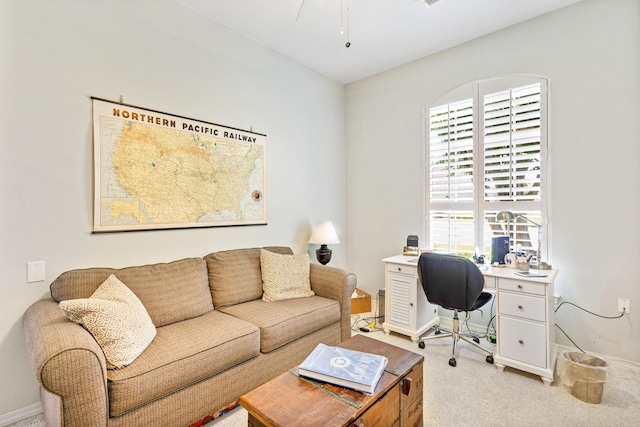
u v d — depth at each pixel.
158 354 1.58
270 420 1.11
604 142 2.35
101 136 2.05
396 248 3.59
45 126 1.85
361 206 3.90
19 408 1.78
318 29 2.79
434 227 3.25
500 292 2.29
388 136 3.63
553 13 2.55
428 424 1.72
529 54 2.66
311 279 2.80
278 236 3.21
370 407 1.21
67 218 1.93
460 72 3.05
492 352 2.42
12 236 1.75
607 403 1.89
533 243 2.62
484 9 2.51
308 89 3.53
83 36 1.98
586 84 2.41
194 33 2.53
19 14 1.76
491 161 2.85
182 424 1.59
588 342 2.43
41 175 1.84
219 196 2.70
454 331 2.55
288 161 3.31
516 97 2.72
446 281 2.41
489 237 2.87
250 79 2.94
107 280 1.82
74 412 1.24
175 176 2.41
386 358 1.51
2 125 1.71
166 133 2.36
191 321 2.05
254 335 1.92
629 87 2.25
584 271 2.44
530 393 2.00
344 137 4.04
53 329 1.37
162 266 2.17
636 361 2.24
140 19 2.23
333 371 1.35
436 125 3.23
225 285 2.43
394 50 3.16
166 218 2.37
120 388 1.37
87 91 2.00
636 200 2.23
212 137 2.64
